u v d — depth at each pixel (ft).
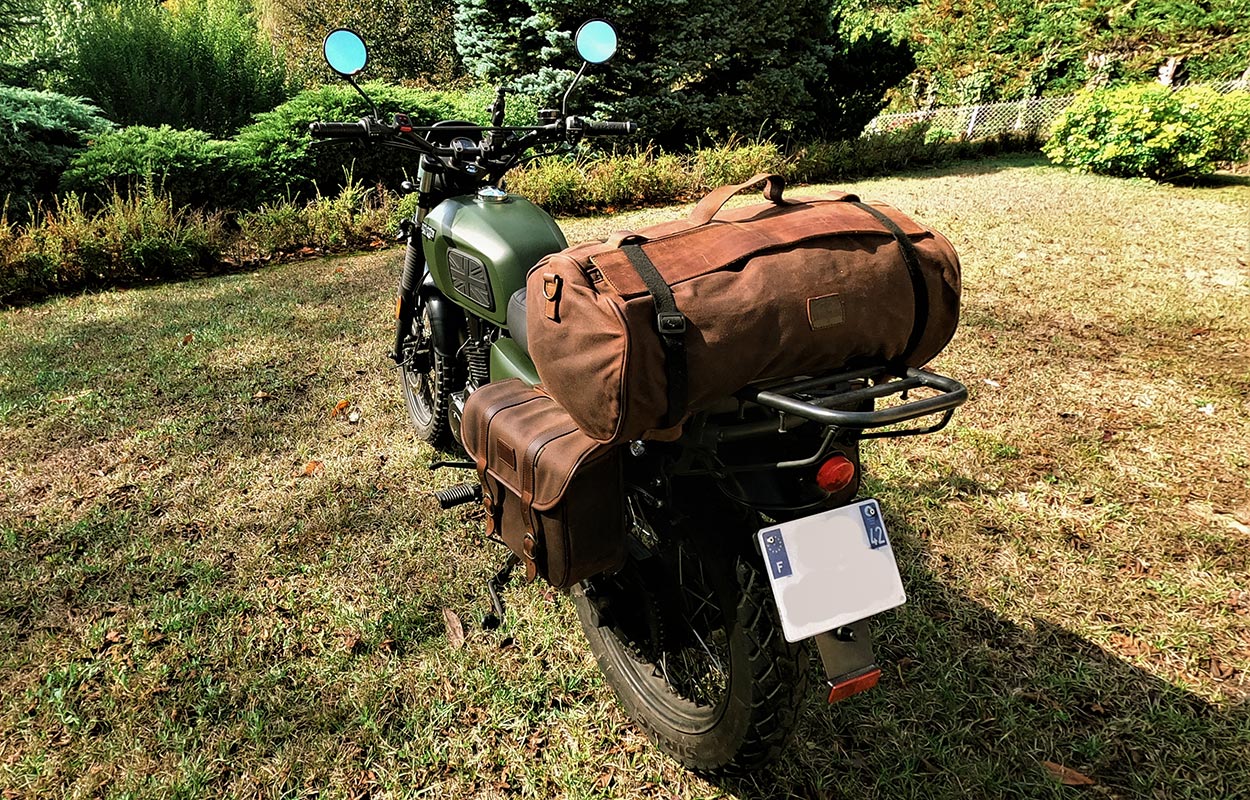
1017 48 59.93
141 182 23.90
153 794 6.28
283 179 26.45
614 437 4.72
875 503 5.24
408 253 10.26
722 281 4.56
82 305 18.74
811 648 6.88
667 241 4.85
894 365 5.23
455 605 8.31
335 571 8.88
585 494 5.58
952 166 37.35
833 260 4.79
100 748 6.69
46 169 24.85
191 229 21.94
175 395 13.23
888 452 10.87
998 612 7.95
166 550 9.25
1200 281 17.70
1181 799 5.97
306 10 62.23
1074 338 14.66
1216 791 6.02
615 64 32.01
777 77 34.91
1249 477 10.10
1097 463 10.51
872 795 6.14
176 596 8.54
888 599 5.10
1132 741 6.47
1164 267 18.71
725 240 4.81
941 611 7.99
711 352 4.44
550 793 6.29
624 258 4.65
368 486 10.46
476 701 7.13
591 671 7.42
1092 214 24.08
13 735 6.87
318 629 8.04
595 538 5.71
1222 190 28.30
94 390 13.51
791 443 5.65
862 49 38.86
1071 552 8.78
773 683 5.07
